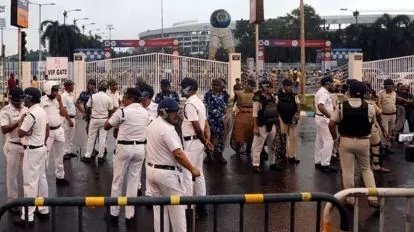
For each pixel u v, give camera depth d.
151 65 26.00
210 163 11.95
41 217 7.67
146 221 7.52
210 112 11.66
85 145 14.44
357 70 27.11
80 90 26.16
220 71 26.45
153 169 5.98
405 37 71.75
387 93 12.96
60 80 19.31
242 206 4.85
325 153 10.91
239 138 12.55
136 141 7.36
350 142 7.77
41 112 7.45
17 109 7.89
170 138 5.86
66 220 7.57
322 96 10.80
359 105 7.73
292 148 11.83
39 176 7.53
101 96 11.84
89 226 7.29
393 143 14.80
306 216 7.71
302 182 10.05
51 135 9.50
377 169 10.92
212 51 39.72
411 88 23.70
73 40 71.06
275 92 12.82
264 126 10.74
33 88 7.44
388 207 8.12
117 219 7.43
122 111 7.30
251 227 7.25
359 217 7.61
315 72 43.91
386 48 71.94
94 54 51.72
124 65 26.23
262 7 18.61
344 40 77.25
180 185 6.04
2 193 9.18
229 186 9.74
